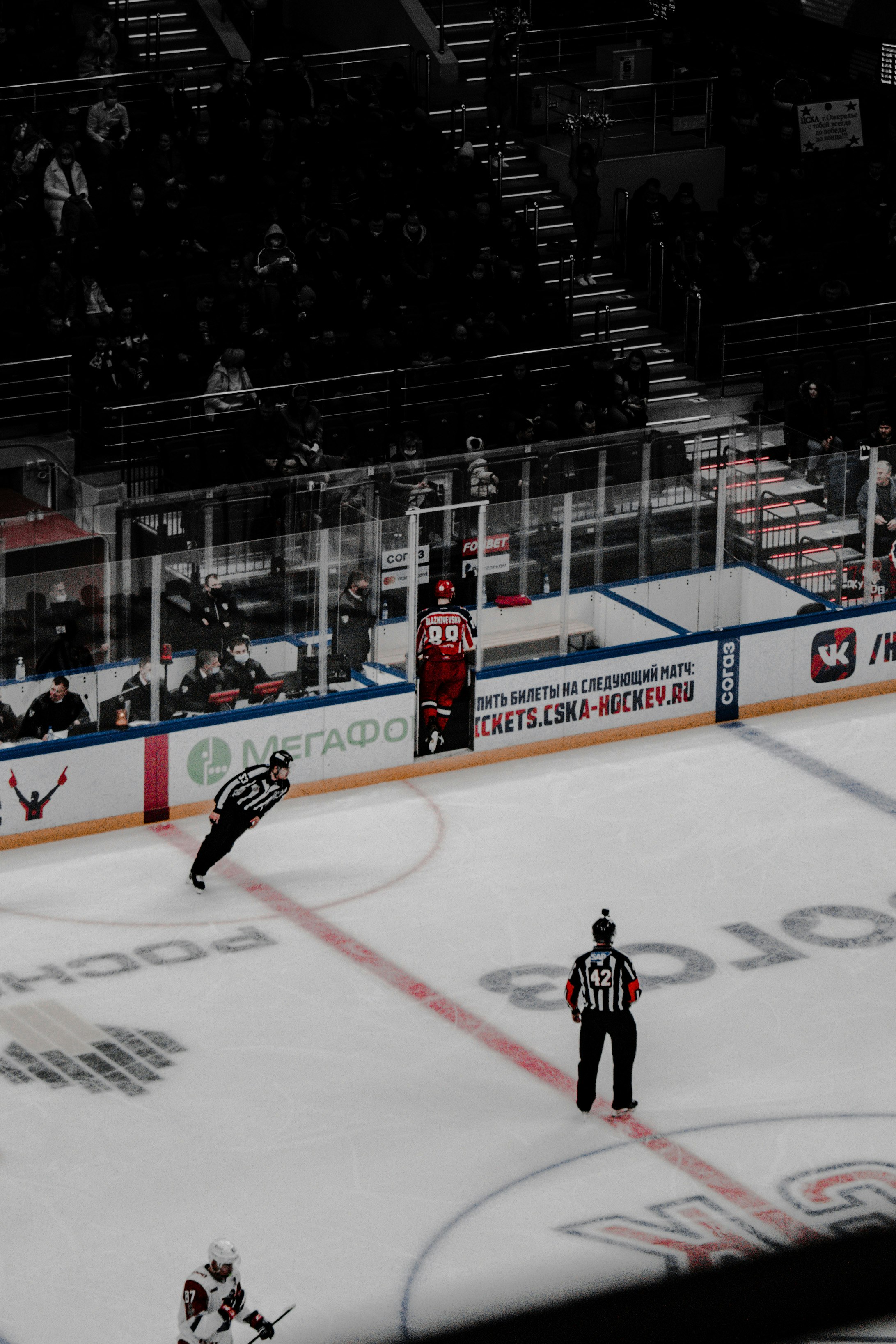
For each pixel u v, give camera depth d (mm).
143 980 45406
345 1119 39844
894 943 47562
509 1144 38969
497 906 49219
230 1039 42906
